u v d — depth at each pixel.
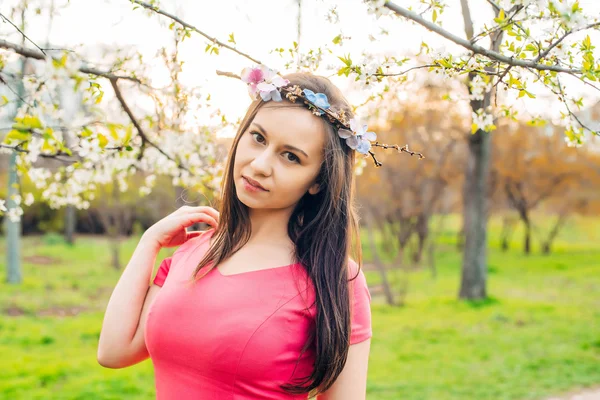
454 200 19.25
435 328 7.80
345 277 1.21
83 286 10.95
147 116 2.24
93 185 2.65
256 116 1.19
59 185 2.56
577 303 9.84
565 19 1.19
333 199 1.21
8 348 6.21
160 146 2.46
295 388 1.14
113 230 14.15
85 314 8.27
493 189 19.52
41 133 1.10
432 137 11.68
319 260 1.19
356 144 1.24
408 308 9.43
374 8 1.31
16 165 1.87
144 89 2.03
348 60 1.51
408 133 11.57
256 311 1.13
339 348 1.14
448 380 5.48
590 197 19.88
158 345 1.17
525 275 14.37
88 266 14.09
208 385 1.13
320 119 1.19
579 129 1.61
